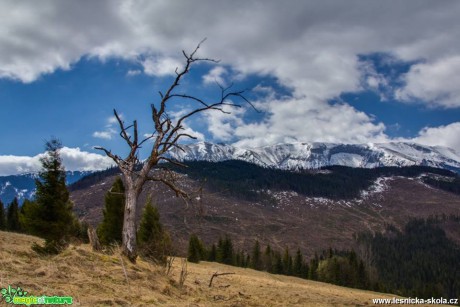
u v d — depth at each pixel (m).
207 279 24.59
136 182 16.53
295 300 19.44
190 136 16.72
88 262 13.17
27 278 10.03
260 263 101.00
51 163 21.38
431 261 182.62
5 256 12.40
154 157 16.53
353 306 20.11
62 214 20.81
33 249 17.55
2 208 65.25
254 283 28.11
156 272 14.77
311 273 101.50
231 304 13.92
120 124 16.72
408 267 172.50
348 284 95.38
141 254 16.92
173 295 12.66
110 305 9.27
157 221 34.44
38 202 20.64
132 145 16.88
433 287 119.00
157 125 16.72
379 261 188.00
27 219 20.58
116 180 34.25
